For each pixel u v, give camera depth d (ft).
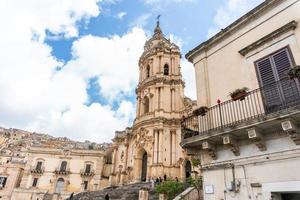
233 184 28.43
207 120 35.27
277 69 30.19
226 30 38.75
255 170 27.22
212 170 31.83
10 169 185.68
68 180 180.86
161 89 144.66
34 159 184.24
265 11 34.24
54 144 239.30
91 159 190.90
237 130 28.04
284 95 27.84
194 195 58.13
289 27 30.09
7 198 174.29
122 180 140.87
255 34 34.71
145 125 135.95
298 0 30.91
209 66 40.60
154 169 120.16
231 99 33.09
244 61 34.71
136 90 162.61
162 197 64.03
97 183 180.75
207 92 38.91
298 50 28.73
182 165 118.62
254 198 26.37
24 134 360.07
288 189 23.89
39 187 174.50
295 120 24.47
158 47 162.91
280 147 25.86
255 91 30.19
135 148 137.80
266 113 28.84
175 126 131.54
